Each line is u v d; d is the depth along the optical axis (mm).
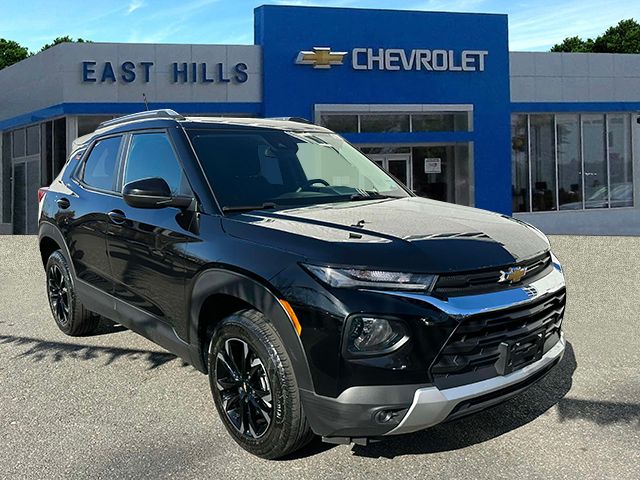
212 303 3570
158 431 3736
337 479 3133
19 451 3494
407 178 18031
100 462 3357
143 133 4586
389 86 16828
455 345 2906
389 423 2854
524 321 3189
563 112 18609
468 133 17406
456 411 2943
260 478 3148
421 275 2914
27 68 17250
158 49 15562
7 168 19719
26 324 6297
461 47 17281
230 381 3451
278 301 3043
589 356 5047
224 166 4004
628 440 3541
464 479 3121
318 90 16375
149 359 5090
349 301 2855
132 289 4297
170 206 3766
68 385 4520
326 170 4520
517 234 3561
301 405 3062
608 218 19125
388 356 2826
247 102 16078
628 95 18906
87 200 4984
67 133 15508
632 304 6820
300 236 3166
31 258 11094
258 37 16406
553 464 3270
